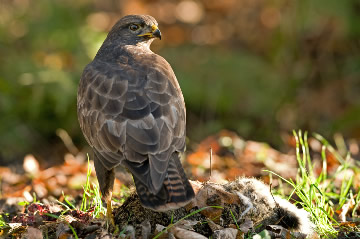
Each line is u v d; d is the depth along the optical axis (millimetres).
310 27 15344
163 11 17781
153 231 7227
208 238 7051
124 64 7914
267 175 10742
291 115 14750
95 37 14969
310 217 7645
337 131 14266
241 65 15023
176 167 6930
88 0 15711
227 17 17281
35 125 14234
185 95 14570
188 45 16047
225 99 14641
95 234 7121
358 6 14859
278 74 15156
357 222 7957
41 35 14992
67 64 14672
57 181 10516
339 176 10188
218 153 12445
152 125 7062
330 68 15312
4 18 15445
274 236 7148
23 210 8906
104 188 7438
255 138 14414
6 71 14430
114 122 7172
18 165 13203
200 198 7426
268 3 16312
